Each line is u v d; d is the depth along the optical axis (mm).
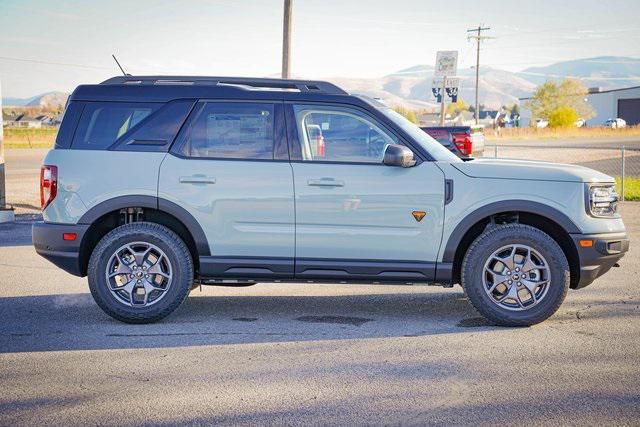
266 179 6332
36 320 6555
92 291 6355
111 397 4543
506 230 6254
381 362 5250
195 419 4180
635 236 11523
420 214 6285
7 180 21547
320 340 5879
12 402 4461
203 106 6477
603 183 6395
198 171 6379
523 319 6242
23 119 134750
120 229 6375
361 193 6285
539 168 6391
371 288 8078
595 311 6809
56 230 6426
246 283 6797
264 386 4742
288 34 19500
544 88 101625
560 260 6188
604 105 118438
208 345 5730
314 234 6324
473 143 17031
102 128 6520
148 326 6344
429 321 6523
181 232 6652
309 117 6438
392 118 6453
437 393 4598
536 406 4363
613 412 4258
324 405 4398
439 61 19828
